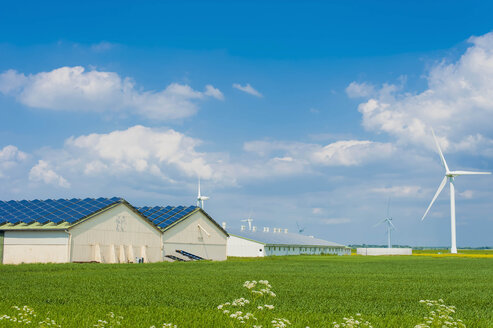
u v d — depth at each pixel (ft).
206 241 259.80
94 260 189.26
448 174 367.45
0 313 61.98
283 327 50.83
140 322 59.16
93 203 203.21
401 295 96.37
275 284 115.44
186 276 133.80
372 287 111.24
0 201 220.02
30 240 182.29
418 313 73.51
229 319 62.08
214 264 204.33
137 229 213.25
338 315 69.67
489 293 102.99
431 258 339.98
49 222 184.44
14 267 153.28
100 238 193.16
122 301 79.82
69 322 57.21
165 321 59.93
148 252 218.18
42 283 106.63
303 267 192.75
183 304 77.71
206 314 65.92
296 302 83.20
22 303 73.97
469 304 85.20
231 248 340.59
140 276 130.52
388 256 385.70
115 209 201.26
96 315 63.26
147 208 255.50
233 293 93.97
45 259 180.14
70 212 192.24
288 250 368.07
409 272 172.04
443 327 52.29
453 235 382.83
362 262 255.70
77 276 125.90
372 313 72.38
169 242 232.73
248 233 367.04
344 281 126.52
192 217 250.98
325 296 92.89
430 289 108.99
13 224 186.29
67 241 178.81
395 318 66.28
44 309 67.56
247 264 208.64
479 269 198.49
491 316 71.15
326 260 276.82
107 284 106.32
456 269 196.95
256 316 64.03
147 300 81.41
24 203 214.28
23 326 53.11
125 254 205.16
